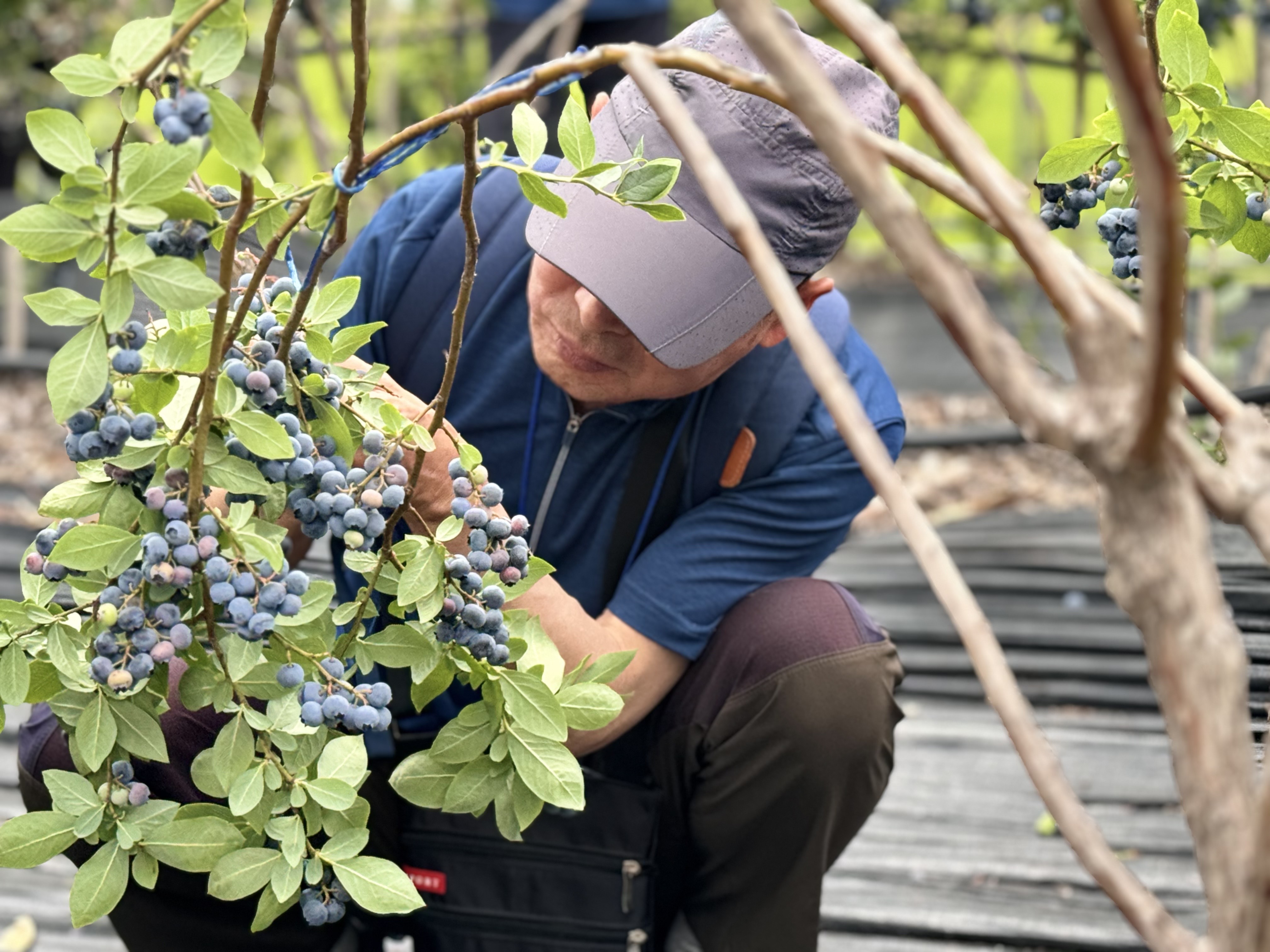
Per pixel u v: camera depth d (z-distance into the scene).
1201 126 1.12
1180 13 1.07
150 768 1.30
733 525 1.45
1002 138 6.44
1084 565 3.19
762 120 1.25
